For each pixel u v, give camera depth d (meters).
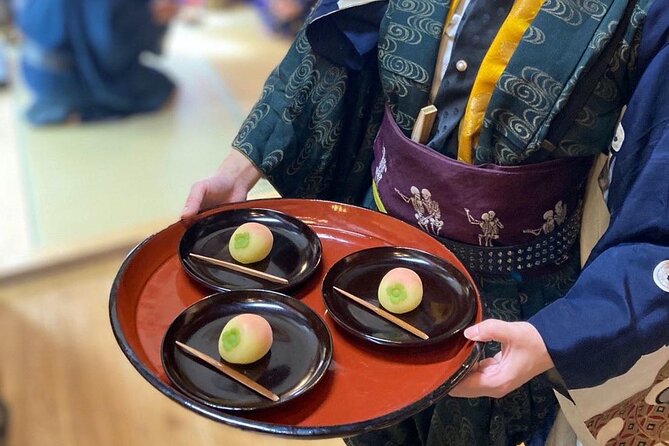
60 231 2.30
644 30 0.75
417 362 0.76
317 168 1.04
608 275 0.73
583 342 0.71
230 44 3.93
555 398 0.97
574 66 0.77
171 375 0.71
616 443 0.89
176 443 1.63
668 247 0.73
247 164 0.99
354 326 0.79
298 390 0.70
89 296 2.06
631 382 0.82
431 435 1.00
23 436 1.62
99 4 2.85
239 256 0.88
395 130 0.90
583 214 0.90
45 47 2.89
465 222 0.86
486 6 0.81
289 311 0.80
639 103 0.75
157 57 3.38
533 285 0.90
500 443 0.98
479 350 0.73
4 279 2.09
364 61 0.97
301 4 3.96
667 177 0.73
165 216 2.38
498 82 0.79
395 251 0.88
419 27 0.86
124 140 2.88
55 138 2.88
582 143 0.81
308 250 0.91
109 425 1.67
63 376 1.79
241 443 1.64
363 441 1.07
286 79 1.00
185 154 2.78
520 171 0.82
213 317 0.80
